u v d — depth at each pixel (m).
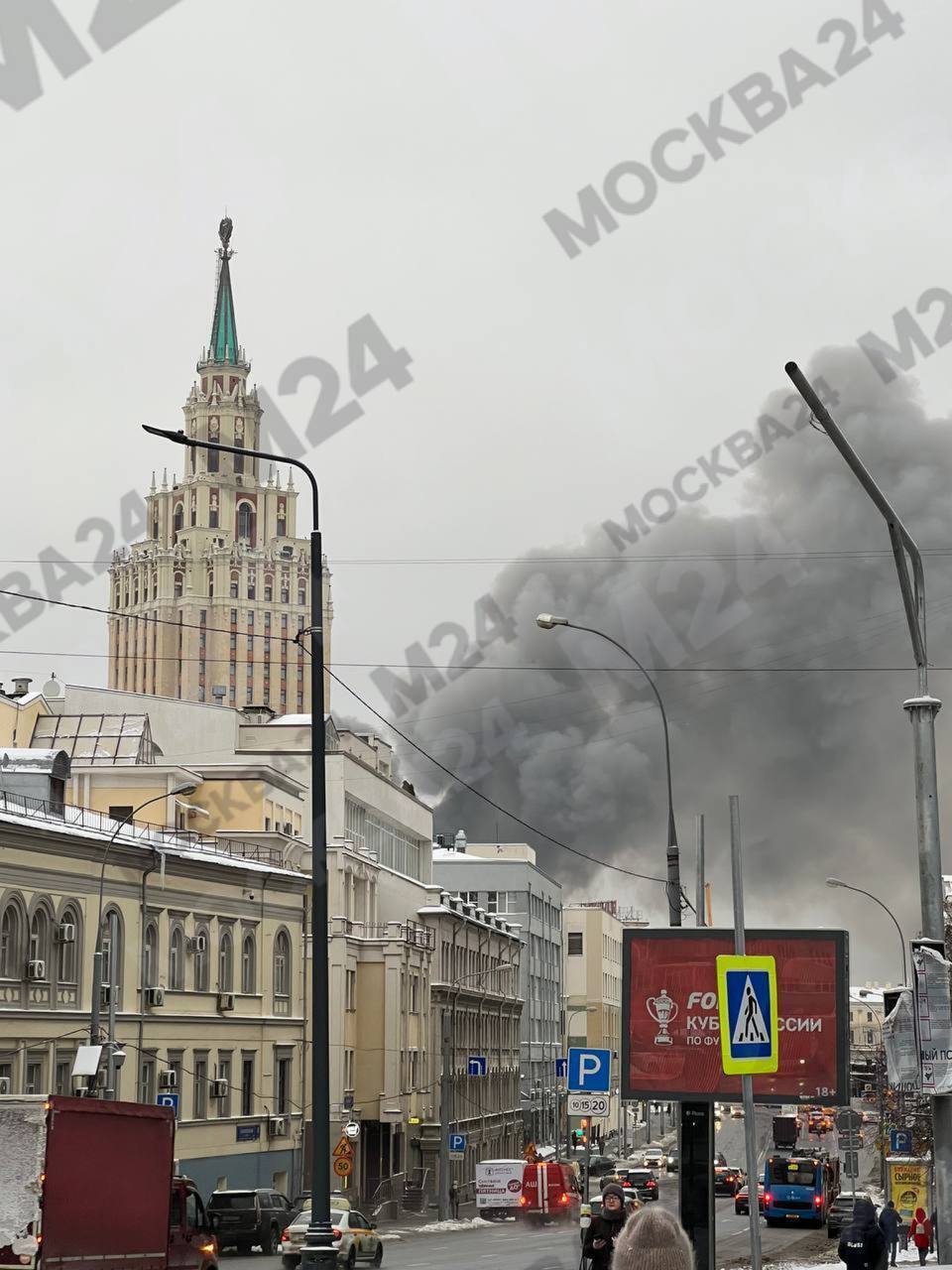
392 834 92.44
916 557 18.39
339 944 75.25
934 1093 17.69
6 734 71.75
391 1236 62.03
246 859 64.25
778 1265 40.88
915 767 18.27
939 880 18.16
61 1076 49.78
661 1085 27.03
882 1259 27.44
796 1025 26.78
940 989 17.83
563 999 148.00
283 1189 63.91
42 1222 23.52
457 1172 91.88
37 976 48.28
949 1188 17.59
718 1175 89.44
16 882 48.03
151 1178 26.34
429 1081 86.62
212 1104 59.06
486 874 128.50
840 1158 95.62
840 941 26.83
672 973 27.19
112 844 52.81
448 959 93.69
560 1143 120.31
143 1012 54.50
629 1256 7.84
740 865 18.70
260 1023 63.03
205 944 59.28
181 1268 28.50
